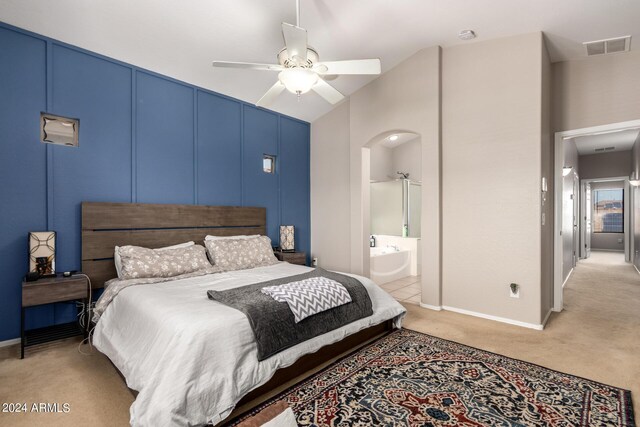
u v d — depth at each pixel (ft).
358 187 15.71
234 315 6.57
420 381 7.36
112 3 8.99
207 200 14.02
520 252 11.07
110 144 11.30
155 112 12.42
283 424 3.36
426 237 13.16
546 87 11.43
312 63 8.21
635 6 8.87
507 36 11.32
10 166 9.47
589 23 9.84
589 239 30.83
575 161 23.24
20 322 9.63
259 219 15.84
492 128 11.64
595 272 20.77
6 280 9.43
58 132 10.37
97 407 6.52
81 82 10.69
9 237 9.46
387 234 21.80
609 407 6.36
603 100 11.51
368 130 15.17
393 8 9.93
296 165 18.12
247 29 10.58
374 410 6.31
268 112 16.67
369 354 8.75
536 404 6.48
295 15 10.11
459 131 12.44
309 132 18.94
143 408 5.26
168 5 9.27
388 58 13.38
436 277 12.89
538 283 10.68
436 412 6.23
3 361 8.48
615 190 32.45
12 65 9.46
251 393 6.56
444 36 11.71
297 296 7.54
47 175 10.06
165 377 5.42
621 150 26.20
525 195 10.96
